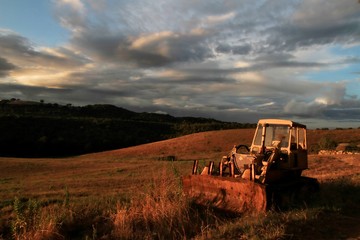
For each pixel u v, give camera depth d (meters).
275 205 9.90
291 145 11.62
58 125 104.88
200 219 9.52
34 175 35.25
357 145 47.22
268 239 7.33
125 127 117.88
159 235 8.41
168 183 12.01
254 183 9.93
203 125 130.12
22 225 9.44
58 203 13.77
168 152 74.06
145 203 10.48
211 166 11.84
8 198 16.88
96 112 164.62
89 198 14.99
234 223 8.69
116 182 23.05
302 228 8.30
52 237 9.10
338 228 8.53
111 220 9.93
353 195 12.15
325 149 49.72
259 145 11.88
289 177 11.66
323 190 12.35
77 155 87.38
